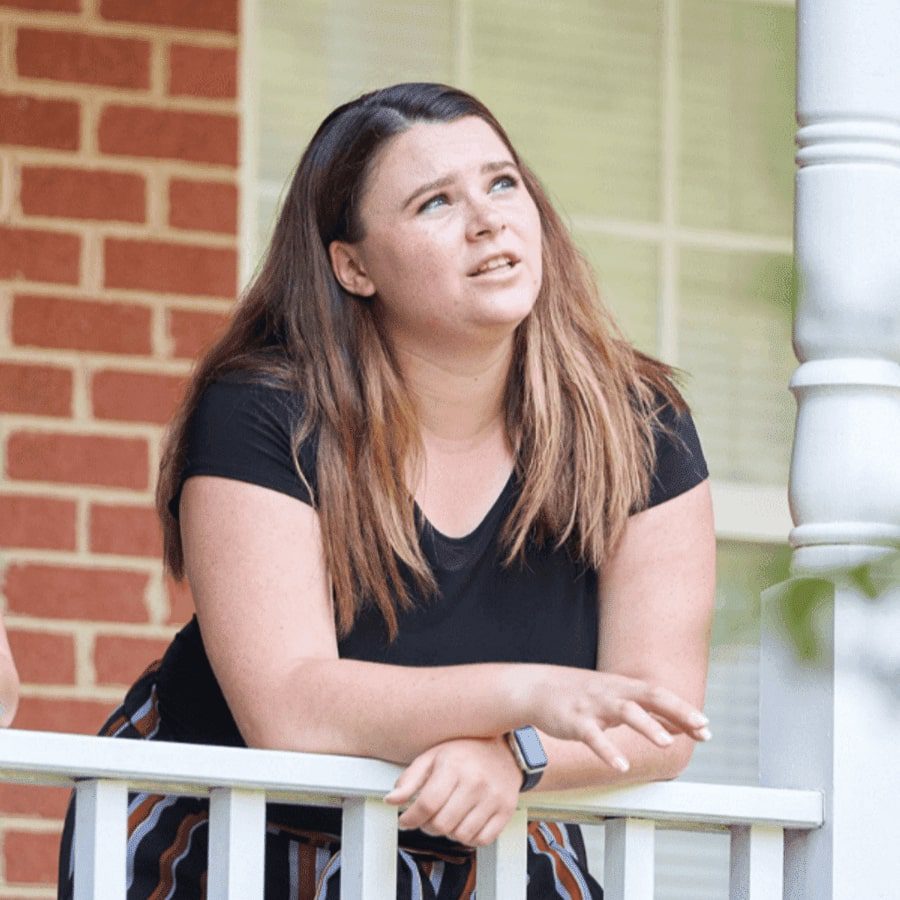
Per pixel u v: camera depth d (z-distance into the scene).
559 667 5.08
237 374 5.68
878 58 5.69
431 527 5.64
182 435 5.82
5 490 9.60
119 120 9.98
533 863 5.93
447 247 5.56
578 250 6.03
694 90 10.92
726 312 10.74
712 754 10.34
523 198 5.67
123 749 4.89
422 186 5.59
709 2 10.97
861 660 3.50
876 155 5.64
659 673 5.71
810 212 5.62
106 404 9.76
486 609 5.68
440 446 5.74
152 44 10.07
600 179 10.78
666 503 5.85
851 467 5.58
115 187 9.92
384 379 5.68
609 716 4.94
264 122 10.32
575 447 5.75
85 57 9.99
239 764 5.00
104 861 4.91
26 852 9.34
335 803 5.25
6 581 9.54
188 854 5.79
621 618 5.80
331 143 5.79
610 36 10.88
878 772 5.57
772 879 5.57
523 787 5.18
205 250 9.97
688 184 10.86
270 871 5.77
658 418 5.95
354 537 5.55
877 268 5.57
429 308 5.58
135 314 9.84
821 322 5.61
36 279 9.78
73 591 9.60
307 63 10.45
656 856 10.40
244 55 10.21
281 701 5.30
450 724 5.08
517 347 5.82
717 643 2.76
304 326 5.76
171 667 6.02
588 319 5.95
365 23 10.56
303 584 5.48
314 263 5.81
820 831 5.58
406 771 5.07
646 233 10.78
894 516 5.51
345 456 5.59
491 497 5.72
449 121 5.69
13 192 9.82
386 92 5.80
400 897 5.69
